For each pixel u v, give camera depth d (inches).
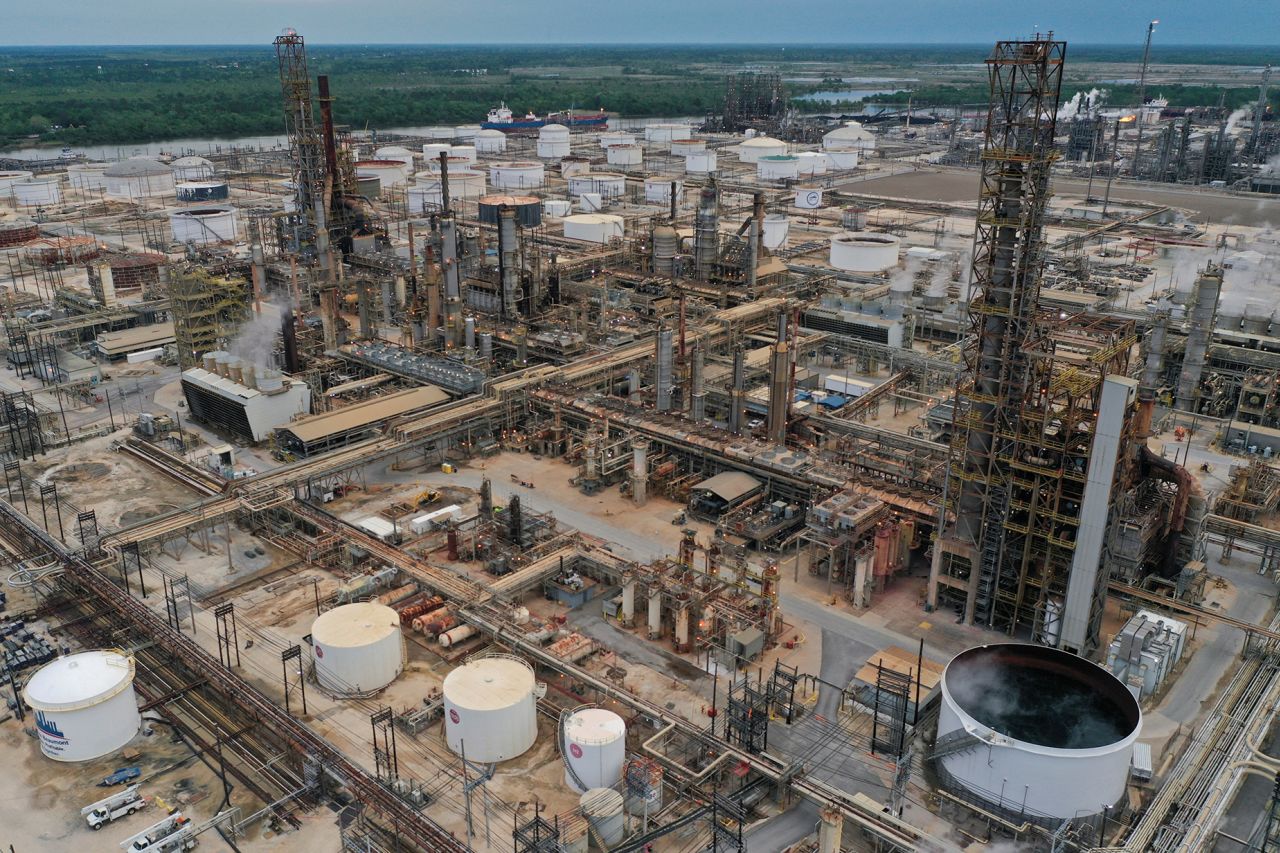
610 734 3225.9
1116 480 3747.5
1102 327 4060.0
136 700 3595.0
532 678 3543.3
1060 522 3966.5
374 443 5561.0
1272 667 3900.1
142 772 3366.1
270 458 5816.9
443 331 7253.9
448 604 4266.7
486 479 5423.2
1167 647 3786.9
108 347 7529.5
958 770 3248.0
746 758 3284.9
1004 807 3139.8
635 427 5610.2
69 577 4384.8
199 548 4857.3
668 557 4448.8
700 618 4028.1
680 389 6446.9
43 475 5615.2
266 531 5002.5
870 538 4510.3
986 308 3909.9
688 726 3449.8
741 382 5664.4
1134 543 4266.7
